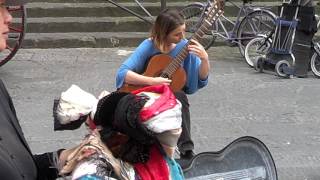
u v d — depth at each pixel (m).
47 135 6.16
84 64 9.51
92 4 11.83
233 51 10.55
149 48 4.32
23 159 2.15
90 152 2.41
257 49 9.44
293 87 8.12
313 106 7.20
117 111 2.41
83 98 2.56
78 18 11.49
